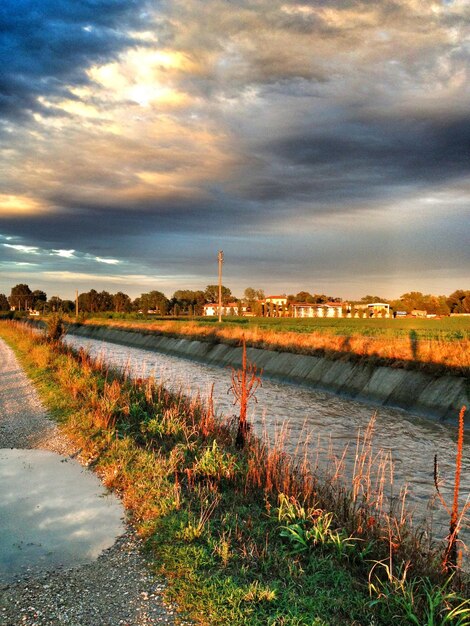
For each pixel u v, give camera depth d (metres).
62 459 10.82
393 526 7.80
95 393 15.96
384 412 20.22
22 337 42.31
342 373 25.36
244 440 11.23
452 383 19.62
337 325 56.25
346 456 13.33
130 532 7.22
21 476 9.77
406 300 162.38
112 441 11.61
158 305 145.75
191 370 33.84
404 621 5.16
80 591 5.66
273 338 34.97
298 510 7.54
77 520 7.69
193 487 8.73
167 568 6.09
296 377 28.20
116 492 8.87
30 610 5.28
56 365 24.27
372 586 5.61
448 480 11.64
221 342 40.84
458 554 6.80
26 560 6.43
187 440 11.30
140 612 5.22
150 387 16.47
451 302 158.50
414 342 24.77
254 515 7.72
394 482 11.29
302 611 5.25
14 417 14.59
